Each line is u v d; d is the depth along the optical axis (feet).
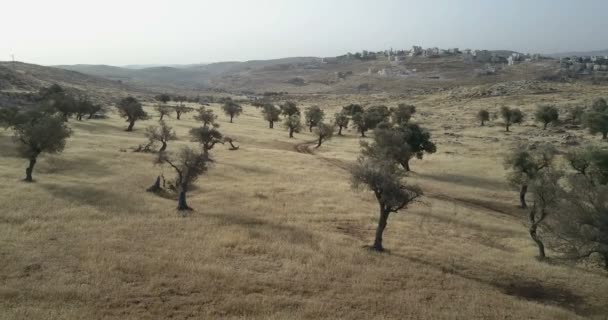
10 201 119.55
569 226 95.25
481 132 377.30
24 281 69.92
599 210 93.35
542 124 398.42
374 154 220.02
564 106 474.08
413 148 231.91
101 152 203.31
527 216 165.58
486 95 647.56
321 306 71.41
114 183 155.63
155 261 83.51
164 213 124.26
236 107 418.10
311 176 199.82
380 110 467.93
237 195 155.33
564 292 94.68
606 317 82.17
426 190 194.90
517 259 115.03
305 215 138.00
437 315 72.74
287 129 388.78
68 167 173.68
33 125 153.69
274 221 127.65
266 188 169.58
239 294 73.41
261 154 244.01
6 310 59.82
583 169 168.25
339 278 85.92
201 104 611.06
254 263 89.81
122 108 299.79
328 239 114.01
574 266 111.75
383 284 85.15
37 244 88.28
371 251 107.65
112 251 87.76
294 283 81.00
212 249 95.76
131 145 231.09
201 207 136.67
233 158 226.99
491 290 90.07
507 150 281.33
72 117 329.31
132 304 65.92
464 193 193.16
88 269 77.51
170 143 250.57
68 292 66.90
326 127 304.50
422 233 131.64
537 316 76.79
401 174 128.98
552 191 116.26
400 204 113.19
